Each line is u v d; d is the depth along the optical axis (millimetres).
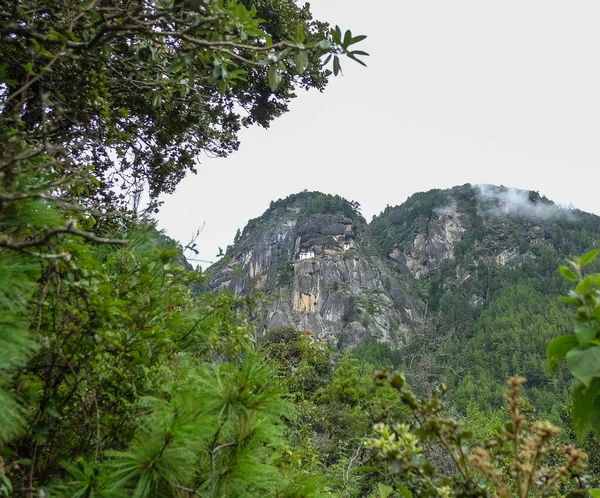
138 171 5602
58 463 1437
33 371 1439
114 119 3994
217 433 1341
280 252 154125
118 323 1628
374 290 135250
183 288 2121
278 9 6387
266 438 1404
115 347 1632
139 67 3064
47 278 1351
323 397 17297
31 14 2193
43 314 1455
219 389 1430
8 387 1312
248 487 1379
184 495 1286
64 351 1483
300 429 5582
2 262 1178
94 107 3102
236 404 1411
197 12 2039
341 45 1865
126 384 1569
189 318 2057
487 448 1293
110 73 3678
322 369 18828
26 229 1311
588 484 1191
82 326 1479
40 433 1351
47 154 1795
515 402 1127
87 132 2900
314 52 1975
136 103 5195
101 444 1509
